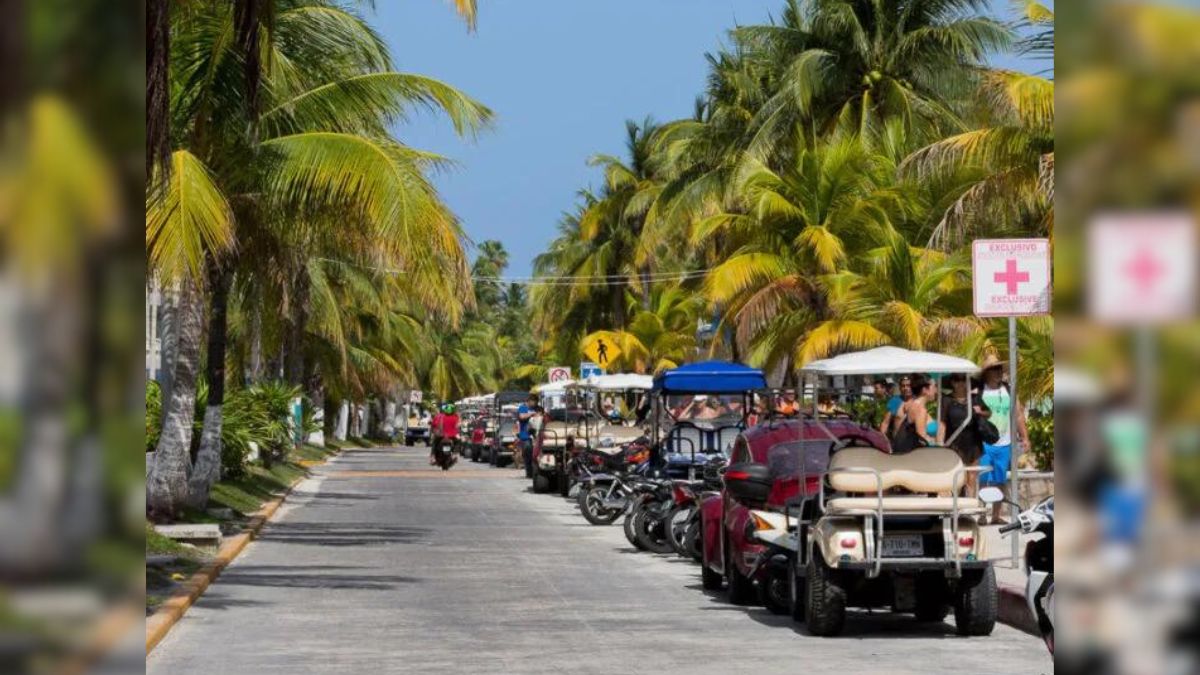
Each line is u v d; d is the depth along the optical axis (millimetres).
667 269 76312
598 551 21828
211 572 17188
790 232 38281
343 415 93188
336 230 23359
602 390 34000
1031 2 21344
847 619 14141
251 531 23703
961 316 33750
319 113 22562
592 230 75938
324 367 65062
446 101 22438
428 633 12875
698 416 25328
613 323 78688
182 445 22062
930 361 13734
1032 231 27016
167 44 11766
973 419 17469
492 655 11539
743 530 14750
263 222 22703
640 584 17297
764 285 37156
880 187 40000
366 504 33656
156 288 20688
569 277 78188
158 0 11492
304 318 51906
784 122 46406
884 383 23578
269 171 21344
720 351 53438
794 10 49469
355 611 14492
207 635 12672
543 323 82188
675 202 51219
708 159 52312
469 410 92375
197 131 21391
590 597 15914
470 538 24188
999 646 12172
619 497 27031
